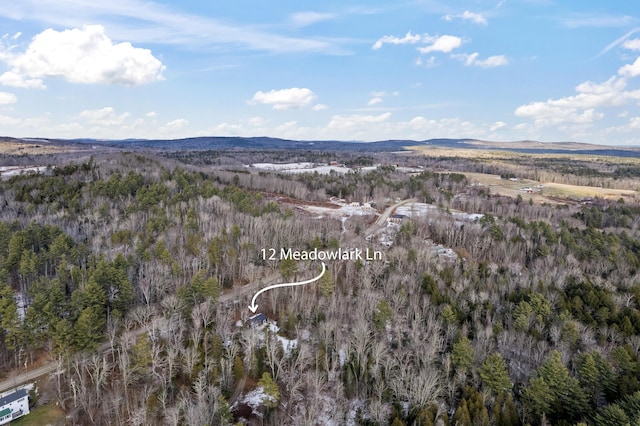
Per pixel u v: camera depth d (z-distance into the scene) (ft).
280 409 197.26
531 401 186.80
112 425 182.19
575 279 315.58
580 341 232.12
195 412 169.99
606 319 256.73
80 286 240.94
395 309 260.01
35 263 262.47
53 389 196.75
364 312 258.16
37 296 214.48
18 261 268.82
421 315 259.39
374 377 209.05
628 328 243.19
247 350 220.23
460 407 173.99
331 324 238.48
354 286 306.14
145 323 231.09
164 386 192.44
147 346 202.18
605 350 226.79
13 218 338.54
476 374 207.62
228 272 308.40
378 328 243.40
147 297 252.83
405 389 196.95
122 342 206.80
